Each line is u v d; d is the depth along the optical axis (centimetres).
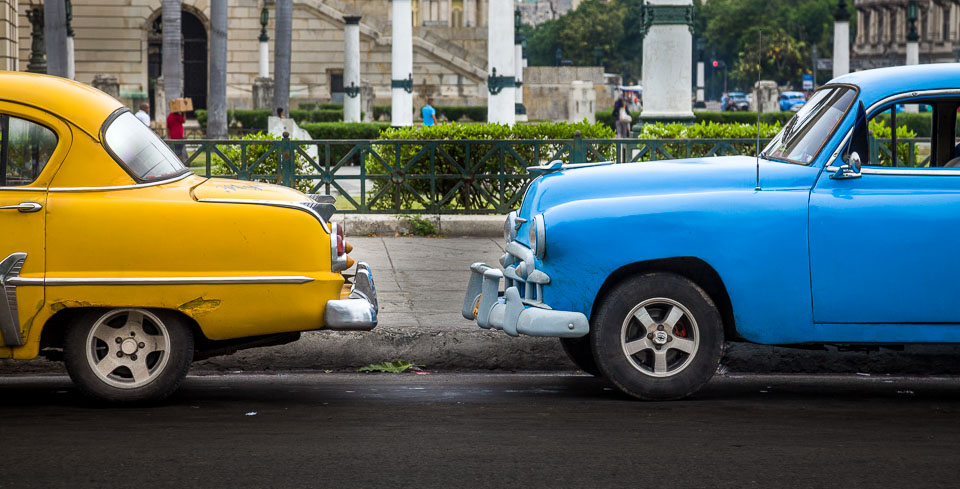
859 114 668
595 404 679
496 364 811
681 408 667
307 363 805
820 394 725
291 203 652
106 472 518
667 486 500
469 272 1127
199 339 682
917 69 680
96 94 663
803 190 661
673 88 1859
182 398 696
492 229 1423
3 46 2653
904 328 660
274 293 644
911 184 661
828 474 520
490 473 520
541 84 6331
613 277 680
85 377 646
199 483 502
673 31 1855
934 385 767
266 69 5478
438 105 6147
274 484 500
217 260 640
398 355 810
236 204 643
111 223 630
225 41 2769
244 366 802
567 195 683
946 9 10638
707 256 655
